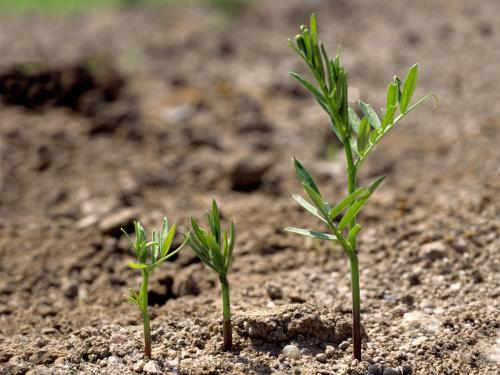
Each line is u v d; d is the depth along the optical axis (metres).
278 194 0.54
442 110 0.68
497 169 0.51
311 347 0.34
